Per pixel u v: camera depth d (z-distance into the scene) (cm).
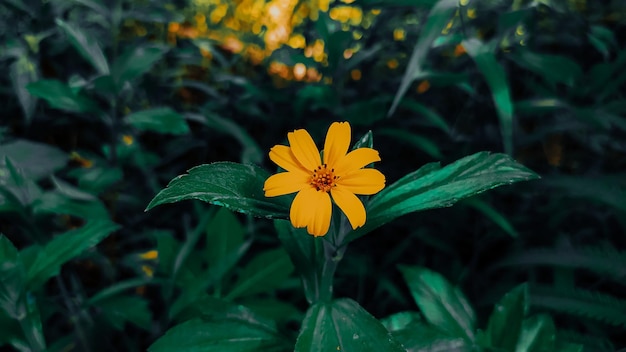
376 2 24
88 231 20
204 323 16
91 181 25
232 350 16
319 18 29
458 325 20
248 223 31
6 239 18
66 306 26
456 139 30
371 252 33
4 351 21
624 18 30
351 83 35
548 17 27
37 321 18
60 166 25
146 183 32
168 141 36
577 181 24
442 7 19
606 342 22
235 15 47
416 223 31
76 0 28
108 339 24
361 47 34
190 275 24
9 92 29
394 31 32
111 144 27
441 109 34
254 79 41
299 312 23
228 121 30
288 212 13
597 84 25
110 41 31
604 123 24
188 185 12
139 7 31
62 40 29
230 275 24
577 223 29
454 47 33
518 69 29
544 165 31
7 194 22
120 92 26
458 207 29
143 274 28
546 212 28
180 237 33
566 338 22
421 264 31
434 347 17
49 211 23
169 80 37
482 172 13
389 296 30
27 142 24
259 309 22
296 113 31
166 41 39
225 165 13
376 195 14
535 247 27
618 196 23
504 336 19
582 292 23
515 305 20
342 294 30
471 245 31
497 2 26
